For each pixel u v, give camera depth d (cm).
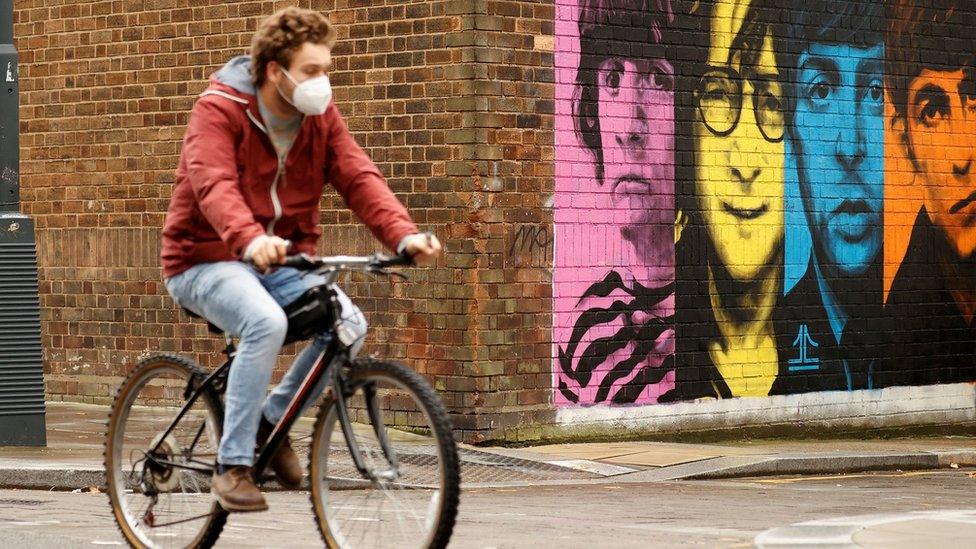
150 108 2055
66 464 1454
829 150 2083
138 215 2069
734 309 1988
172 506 897
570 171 1831
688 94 1936
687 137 1934
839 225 2098
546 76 1808
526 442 1802
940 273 2219
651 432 1908
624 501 1355
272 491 1376
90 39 2111
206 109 812
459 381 1772
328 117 838
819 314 2078
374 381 794
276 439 825
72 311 2136
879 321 2147
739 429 1994
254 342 803
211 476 865
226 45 1983
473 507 1287
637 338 1895
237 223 779
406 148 1808
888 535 1055
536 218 1802
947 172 2223
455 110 1766
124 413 922
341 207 1878
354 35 1852
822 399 2081
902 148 2169
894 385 2166
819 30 2070
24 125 2181
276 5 1928
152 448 905
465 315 1767
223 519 873
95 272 2112
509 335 1786
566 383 1836
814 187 2067
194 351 2027
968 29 2245
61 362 2148
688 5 1936
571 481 1551
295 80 801
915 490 1534
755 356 2009
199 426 881
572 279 1836
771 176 2020
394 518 787
